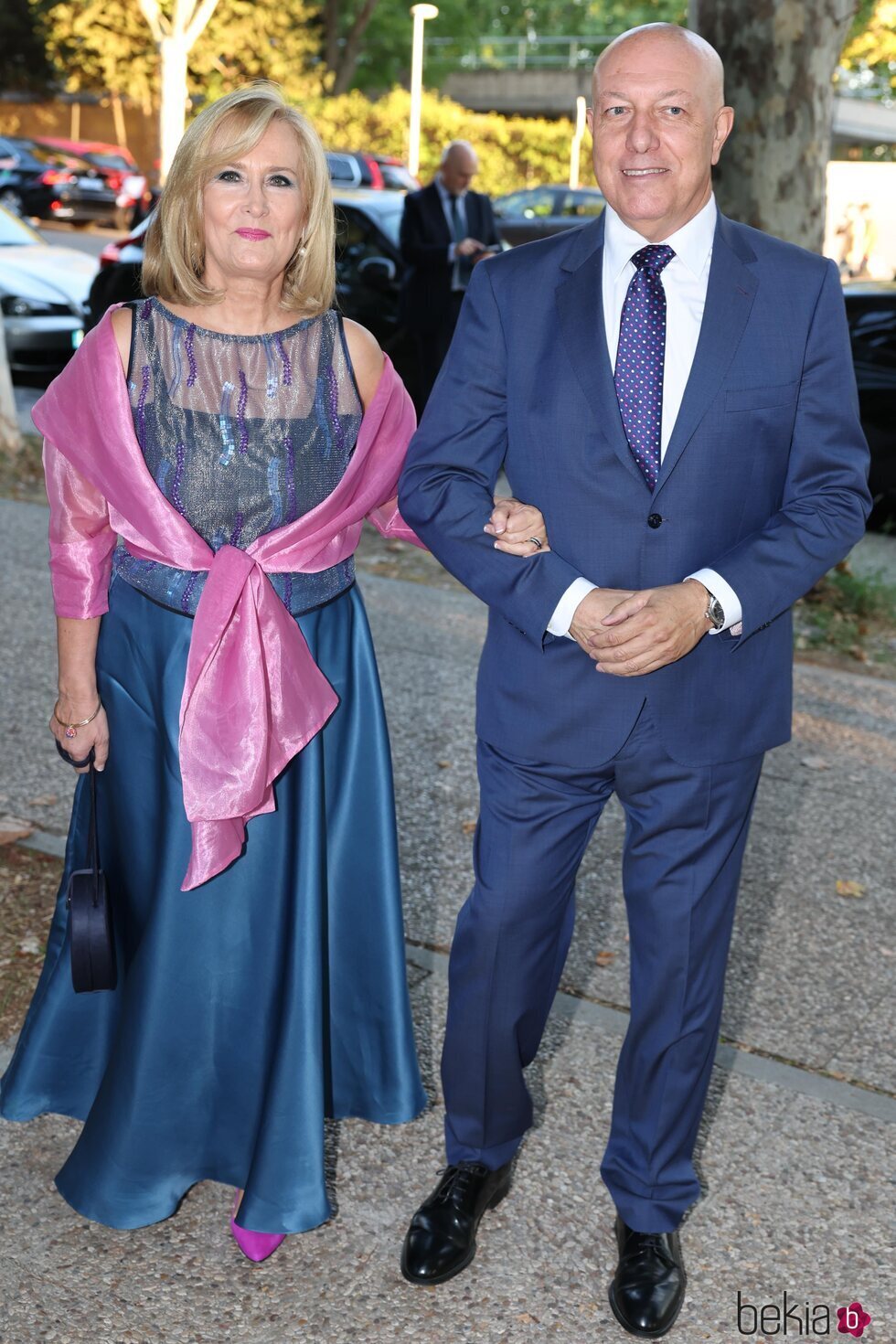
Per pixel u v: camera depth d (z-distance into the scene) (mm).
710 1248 2490
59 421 2254
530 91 41812
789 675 2312
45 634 5742
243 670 2254
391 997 2555
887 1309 2361
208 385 2258
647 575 2139
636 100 1980
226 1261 2410
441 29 39656
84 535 2322
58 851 3887
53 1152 2672
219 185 2156
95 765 2434
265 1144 2355
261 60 32812
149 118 37469
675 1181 2340
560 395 2129
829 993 3395
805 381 2125
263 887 2352
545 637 2191
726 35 6879
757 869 4074
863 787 4746
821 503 2139
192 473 2264
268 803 2297
